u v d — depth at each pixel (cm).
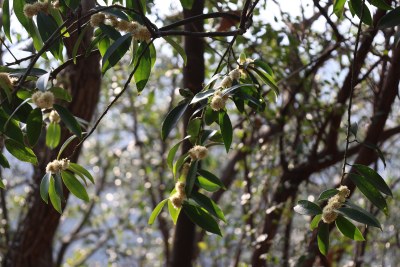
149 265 460
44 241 271
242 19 127
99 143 478
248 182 262
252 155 287
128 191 461
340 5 126
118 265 448
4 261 283
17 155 118
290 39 214
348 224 107
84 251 467
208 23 230
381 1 118
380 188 111
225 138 110
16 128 115
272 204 243
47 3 125
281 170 251
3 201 315
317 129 245
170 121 114
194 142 122
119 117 451
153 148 404
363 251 253
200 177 119
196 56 211
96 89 246
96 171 459
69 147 221
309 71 222
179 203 115
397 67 196
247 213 266
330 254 272
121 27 119
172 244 237
